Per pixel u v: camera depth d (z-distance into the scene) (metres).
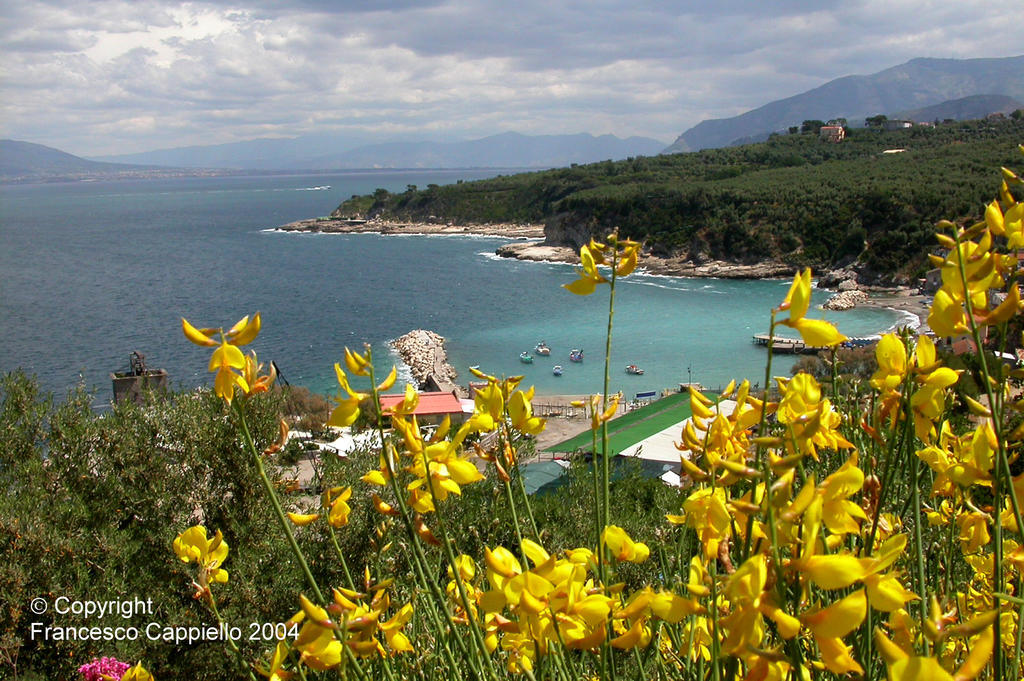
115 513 7.52
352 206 155.75
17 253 114.88
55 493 7.77
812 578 1.10
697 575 1.43
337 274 89.44
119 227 159.00
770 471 1.30
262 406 7.38
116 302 73.19
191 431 7.62
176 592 6.78
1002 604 1.70
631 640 1.40
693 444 1.66
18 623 6.32
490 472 3.87
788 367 46.09
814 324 1.24
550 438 28.75
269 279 86.62
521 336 57.19
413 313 66.38
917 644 1.58
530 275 85.25
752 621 1.12
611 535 1.62
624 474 7.07
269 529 6.76
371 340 56.84
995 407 1.59
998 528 1.56
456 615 2.05
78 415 8.44
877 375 1.72
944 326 1.61
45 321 63.97
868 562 1.09
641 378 45.25
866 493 1.73
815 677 1.45
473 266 93.62
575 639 1.41
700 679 1.62
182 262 102.19
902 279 71.00
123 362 49.44
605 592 1.74
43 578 6.36
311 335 58.88
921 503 2.36
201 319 64.06
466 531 3.80
